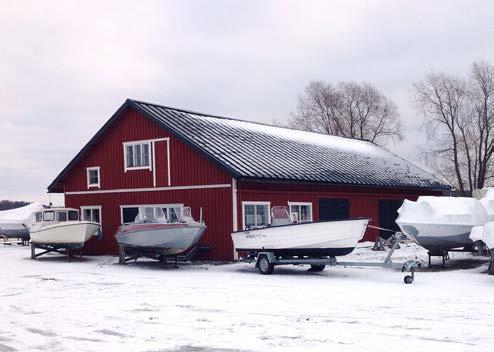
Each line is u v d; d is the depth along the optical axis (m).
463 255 21.86
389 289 13.56
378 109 61.38
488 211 20.50
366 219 16.67
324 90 63.00
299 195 23.97
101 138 26.05
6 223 39.19
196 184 22.30
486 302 11.45
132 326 9.89
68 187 27.47
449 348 7.74
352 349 7.82
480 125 46.31
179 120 24.94
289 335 8.78
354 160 31.14
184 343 8.52
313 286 14.32
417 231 19.19
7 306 12.39
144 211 24.22
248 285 14.73
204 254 21.92
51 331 9.70
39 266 21.47
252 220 21.77
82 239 23.67
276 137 29.39
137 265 21.22
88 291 14.41
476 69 46.19
